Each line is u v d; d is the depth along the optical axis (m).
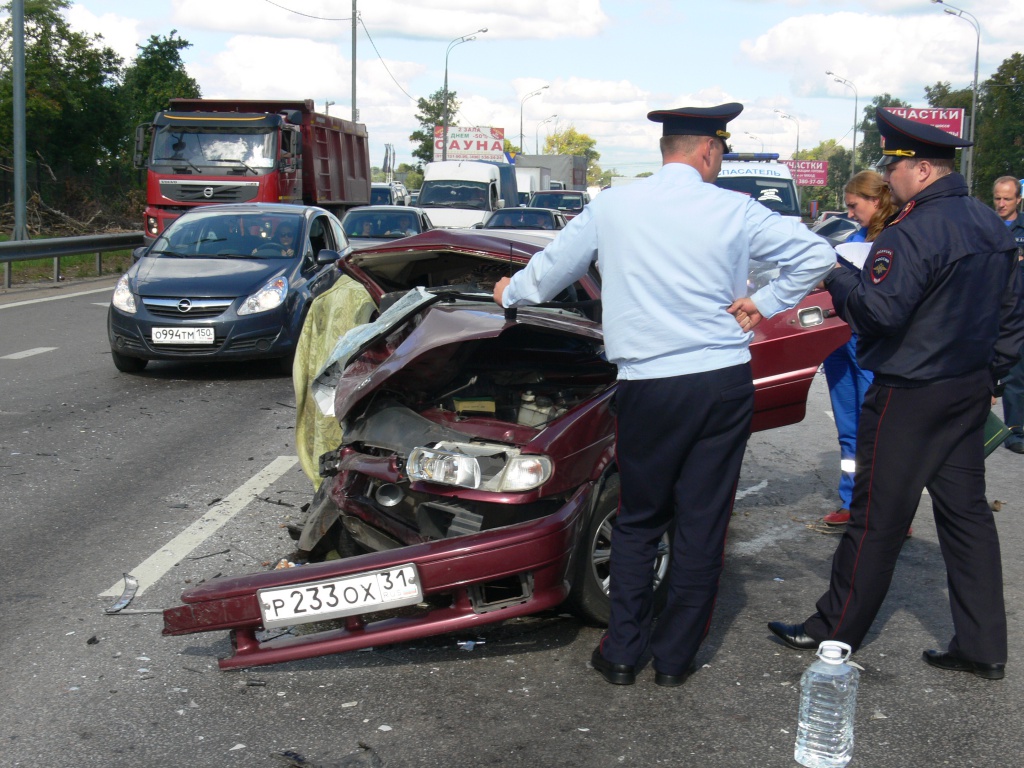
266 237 11.51
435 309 4.93
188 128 20.75
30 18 39.75
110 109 40.69
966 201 4.00
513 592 4.42
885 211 5.63
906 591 5.19
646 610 4.10
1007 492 7.25
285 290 10.62
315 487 6.18
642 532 4.05
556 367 5.20
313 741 3.61
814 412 10.01
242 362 11.87
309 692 3.98
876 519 4.16
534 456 4.22
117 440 8.03
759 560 5.65
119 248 21.88
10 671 4.13
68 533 5.81
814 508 6.69
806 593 5.14
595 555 4.55
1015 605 5.00
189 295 10.39
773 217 3.81
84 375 10.82
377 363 5.13
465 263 6.00
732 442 3.87
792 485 7.26
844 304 4.04
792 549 5.85
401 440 4.57
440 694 3.97
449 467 4.17
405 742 3.61
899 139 4.04
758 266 5.77
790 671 4.20
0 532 5.81
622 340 3.83
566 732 3.69
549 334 5.02
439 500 4.41
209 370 11.30
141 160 20.84
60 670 4.15
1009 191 8.45
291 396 9.94
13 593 4.94
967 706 3.94
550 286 4.02
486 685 4.05
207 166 20.47
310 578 4.00
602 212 3.88
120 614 4.72
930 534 6.19
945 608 4.95
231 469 7.22
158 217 20.59
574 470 4.30
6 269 18.16
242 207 12.12
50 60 39.69
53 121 38.97
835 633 4.30
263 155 20.55
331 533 5.10
